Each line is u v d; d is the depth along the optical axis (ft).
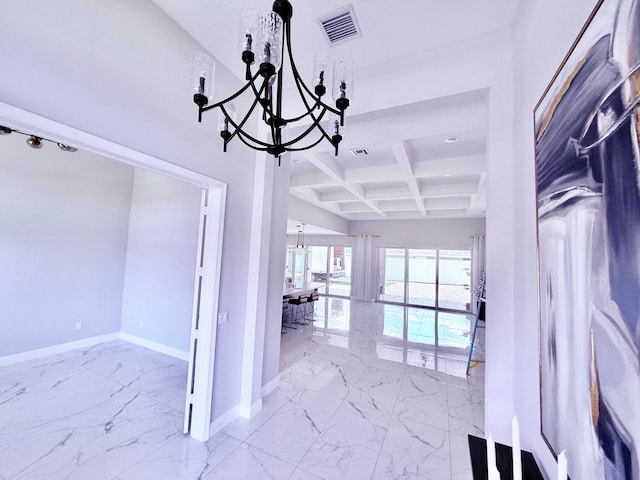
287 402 9.94
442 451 7.66
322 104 4.13
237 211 8.48
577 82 2.94
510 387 5.59
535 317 4.36
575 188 2.95
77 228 14.23
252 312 8.90
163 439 7.64
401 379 12.39
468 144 12.72
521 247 5.16
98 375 11.44
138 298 15.39
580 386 2.82
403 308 29.94
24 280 12.42
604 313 2.41
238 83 8.35
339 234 34.27
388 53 6.83
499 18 5.72
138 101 5.65
